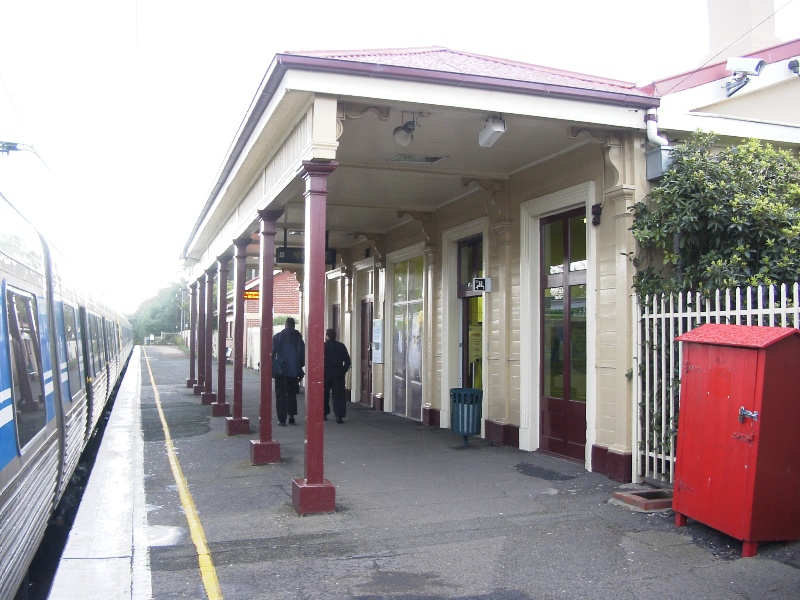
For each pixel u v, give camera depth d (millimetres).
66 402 7305
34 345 5395
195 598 4719
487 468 8641
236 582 5008
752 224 7156
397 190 11273
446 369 12242
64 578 5078
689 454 5887
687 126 8203
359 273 17797
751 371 5258
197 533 6164
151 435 12156
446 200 12078
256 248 18203
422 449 10055
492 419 10523
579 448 8812
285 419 13039
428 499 7215
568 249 9188
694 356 5875
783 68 9734
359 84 6793
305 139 7102
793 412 5293
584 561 5301
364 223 14539
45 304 6191
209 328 17609
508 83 7180
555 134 8234
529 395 9695
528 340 9727
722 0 12062
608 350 8094
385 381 15258
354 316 17797
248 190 10844
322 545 5816
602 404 8180
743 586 4750
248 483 8156
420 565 5305
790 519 5332
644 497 6859
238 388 12133
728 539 5680
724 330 5688
